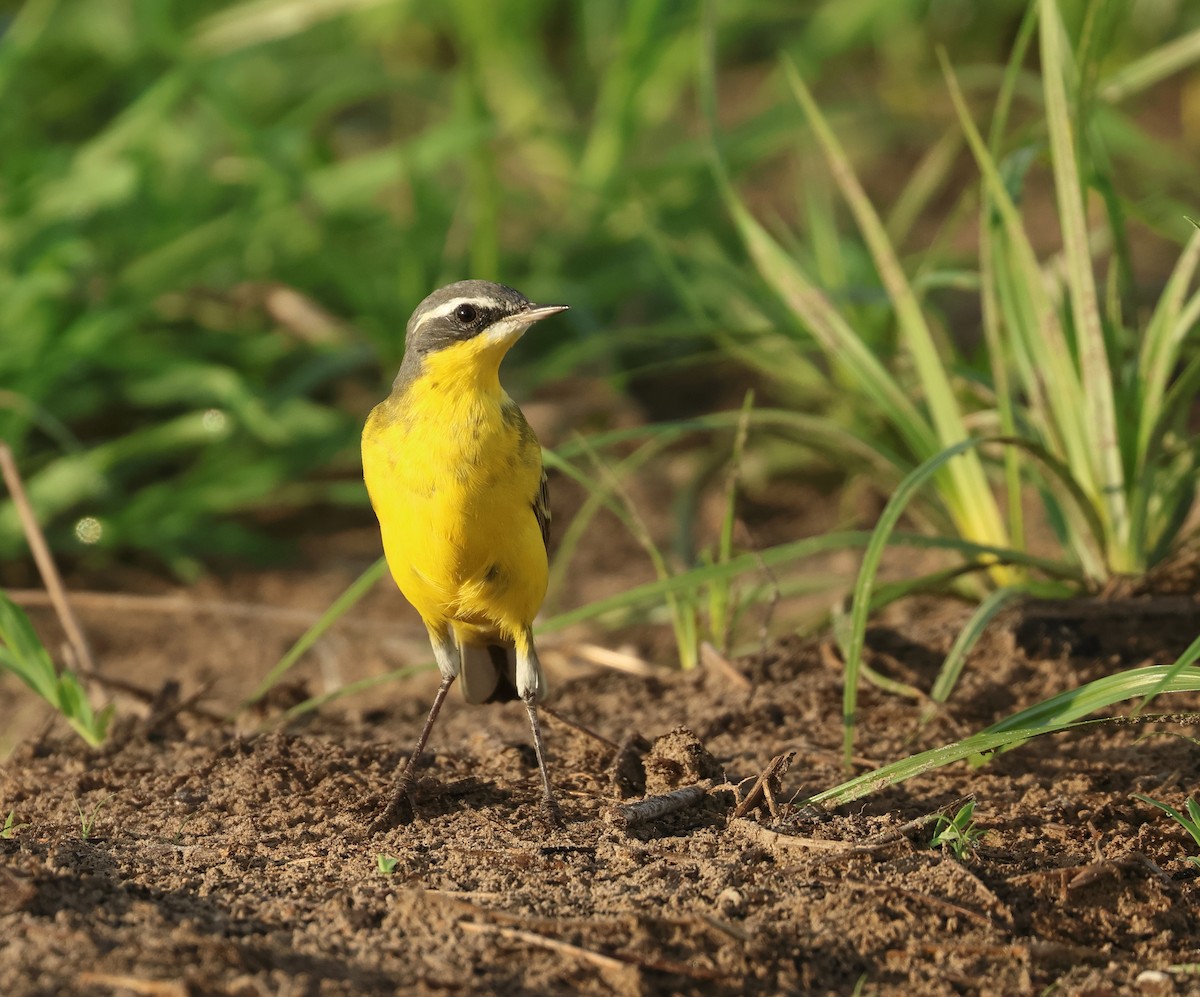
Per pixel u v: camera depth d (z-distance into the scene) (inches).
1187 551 445.4
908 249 829.8
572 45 1011.3
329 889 295.3
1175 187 764.0
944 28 1008.2
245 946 259.6
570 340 731.4
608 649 544.4
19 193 644.7
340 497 638.5
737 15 1002.7
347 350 668.7
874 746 388.8
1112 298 460.4
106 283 646.5
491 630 368.8
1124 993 265.3
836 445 502.9
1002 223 451.2
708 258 606.9
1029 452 414.9
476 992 252.8
